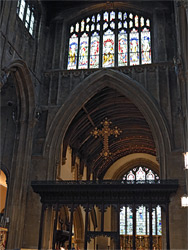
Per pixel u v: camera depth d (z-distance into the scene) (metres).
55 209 23.02
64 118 26.05
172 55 26.53
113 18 29.83
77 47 29.38
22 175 23.97
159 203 22.23
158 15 28.30
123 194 22.50
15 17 23.55
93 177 41.66
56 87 27.27
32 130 25.42
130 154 44.84
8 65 22.20
